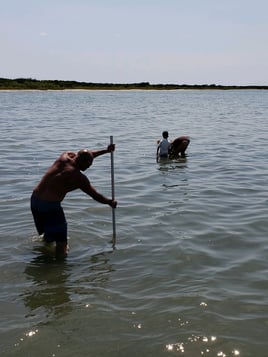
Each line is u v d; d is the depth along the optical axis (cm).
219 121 1845
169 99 4562
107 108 2781
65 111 2414
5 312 298
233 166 824
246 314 295
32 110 2450
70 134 1295
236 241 432
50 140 1148
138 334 272
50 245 417
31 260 383
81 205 545
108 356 252
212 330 276
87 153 408
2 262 378
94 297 319
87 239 434
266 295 322
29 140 1135
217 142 1165
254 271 364
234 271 363
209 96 5838
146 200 580
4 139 1138
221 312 297
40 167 785
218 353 254
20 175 718
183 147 931
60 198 396
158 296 320
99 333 274
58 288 333
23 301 313
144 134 1342
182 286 336
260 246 419
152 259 388
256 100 4544
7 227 463
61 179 394
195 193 620
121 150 1014
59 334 273
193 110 2675
